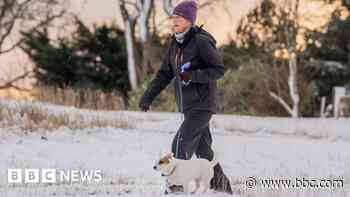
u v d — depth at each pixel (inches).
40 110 1122.7
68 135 987.3
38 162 734.5
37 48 2583.7
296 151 948.0
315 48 2319.1
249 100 2012.8
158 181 608.1
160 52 2400.3
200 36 461.4
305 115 2113.7
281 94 2052.2
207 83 465.4
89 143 936.9
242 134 1219.9
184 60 464.4
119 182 602.2
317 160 847.7
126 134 1058.1
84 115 1235.2
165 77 495.2
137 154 853.2
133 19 2421.3
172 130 1179.9
